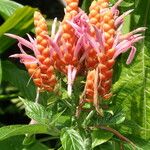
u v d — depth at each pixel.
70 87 0.57
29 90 0.88
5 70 0.91
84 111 0.60
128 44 0.58
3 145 0.79
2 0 0.92
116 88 0.75
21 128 0.58
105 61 0.57
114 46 0.57
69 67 0.57
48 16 1.36
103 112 0.59
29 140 0.65
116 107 0.62
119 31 0.59
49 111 0.61
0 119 1.22
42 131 0.60
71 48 0.57
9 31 0.90
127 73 0.76
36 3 1.36
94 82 0.56
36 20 0.58
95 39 0.57
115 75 0.76
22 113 1.22
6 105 1.22
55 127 0.61
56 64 0.58
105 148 0.75
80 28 0.57
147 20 0.77
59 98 0.60
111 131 0.61
